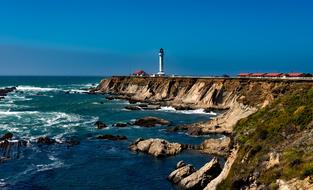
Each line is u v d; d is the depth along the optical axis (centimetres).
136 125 7400
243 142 2970
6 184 3781
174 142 5519
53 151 5181
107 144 5647
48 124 7581
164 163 4531
